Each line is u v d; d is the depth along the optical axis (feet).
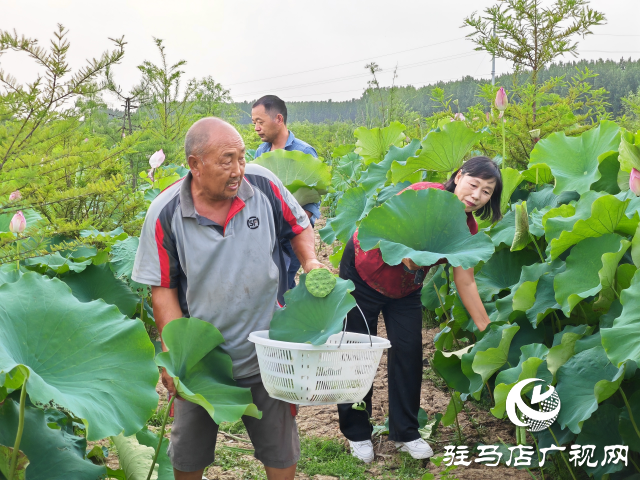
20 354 5.84
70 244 9.49
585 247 9.07
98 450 8.16
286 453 7.84
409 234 8.90
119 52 7.89
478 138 13.37
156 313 7.61
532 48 18.93
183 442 7.67
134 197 15.48
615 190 11.31
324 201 35.81
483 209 9.86
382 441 11.53
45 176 8.62
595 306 9.18
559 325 10.34
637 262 8.16
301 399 6.86
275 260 7.92
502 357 9.63
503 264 12.32
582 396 8.16
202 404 6.34
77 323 6.30
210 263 7.32
